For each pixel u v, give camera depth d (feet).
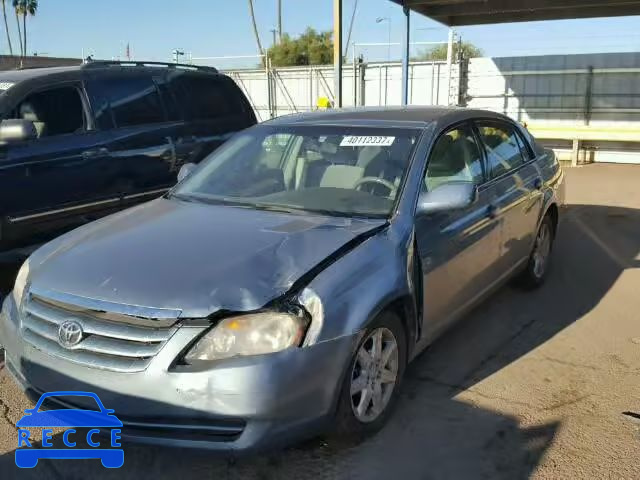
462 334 14.92
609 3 37.91
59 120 18.11
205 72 23.06
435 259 11.63
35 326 9.43
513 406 11.48
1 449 10.19
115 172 18.89
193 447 8.43
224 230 10.73
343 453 9.98
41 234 17.17
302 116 15.14
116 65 20.20
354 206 11.73
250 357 8.34
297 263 9.41
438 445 10.20
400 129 13.19
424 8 43.86
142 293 8.77
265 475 9.50
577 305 16.88
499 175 15.19
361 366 9.78
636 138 44.55
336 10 35.32
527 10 41.34
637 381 12.51
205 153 21.80
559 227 25.95
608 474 9.48
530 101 50.88
